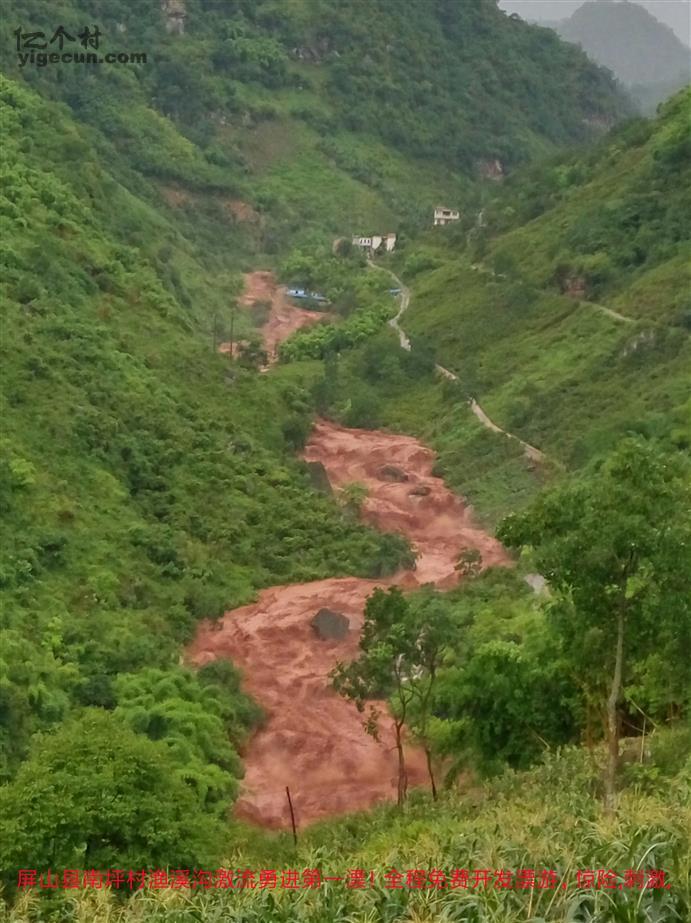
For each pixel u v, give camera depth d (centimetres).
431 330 8306
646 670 2273
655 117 9581
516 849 1236
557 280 7769
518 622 3275
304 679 3966
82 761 2002
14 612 3703
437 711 3084
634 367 6347
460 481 6203
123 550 4466
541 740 2608
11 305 5491
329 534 5209
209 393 6294
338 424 7350
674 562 1630
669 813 1312
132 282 6844
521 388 6750
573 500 1756
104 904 1470
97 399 5284
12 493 4294
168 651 3953
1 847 1852
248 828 2978
